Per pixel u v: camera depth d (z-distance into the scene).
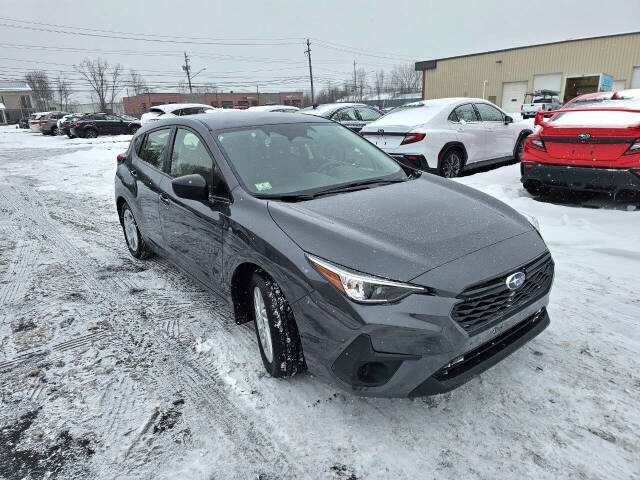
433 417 2.27
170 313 3.49
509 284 2.16
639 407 2.27
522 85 35.81
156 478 1.98
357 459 2.04
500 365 2.64
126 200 4.48
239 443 2.16
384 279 2.02
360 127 11.15
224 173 2.92
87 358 2.91
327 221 2.41
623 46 30.66
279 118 3.65
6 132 35.44
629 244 4.20
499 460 2.00
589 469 1.93
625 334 2.90
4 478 2.01
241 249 2.58
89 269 4.52
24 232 6.02
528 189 5.98
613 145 4.85
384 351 2.00
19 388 2.63
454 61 39.16
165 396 2.52
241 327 3.24
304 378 2.62
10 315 3.54
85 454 2.13
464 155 7.57
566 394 2.38
